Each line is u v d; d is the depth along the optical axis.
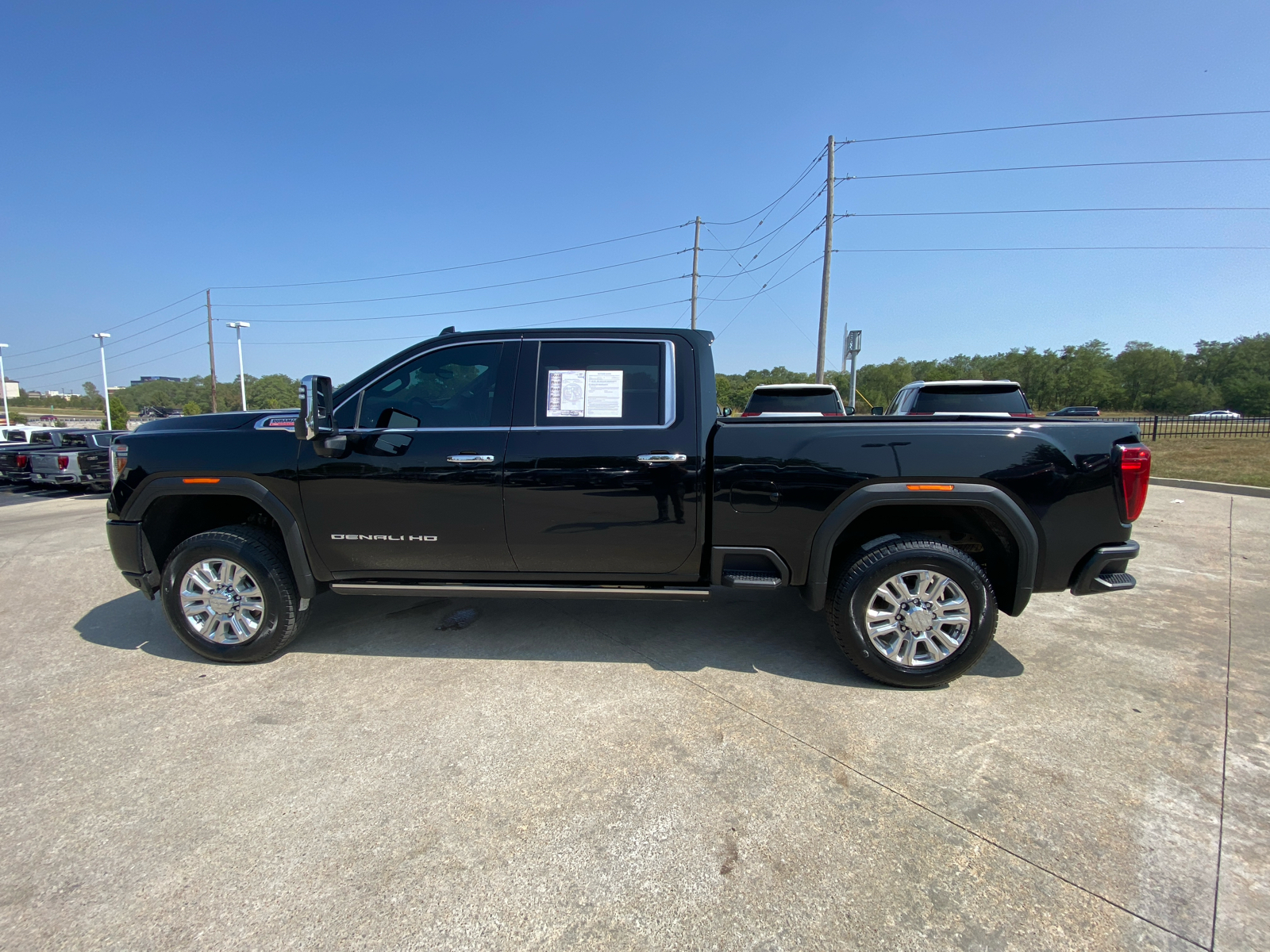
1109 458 3.04
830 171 18.78
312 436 3.11
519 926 1.76
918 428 3.11
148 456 3.45
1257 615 4.28
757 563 3.25
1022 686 3.22
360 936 1.72
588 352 3.41
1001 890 1.88
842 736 2.74
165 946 1.70
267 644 3.45
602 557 3.33
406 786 2.39
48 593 4.96
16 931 1.74
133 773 2.48
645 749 2.64
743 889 1.89
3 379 39.12
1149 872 1.95
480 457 3.27
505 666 3.46
